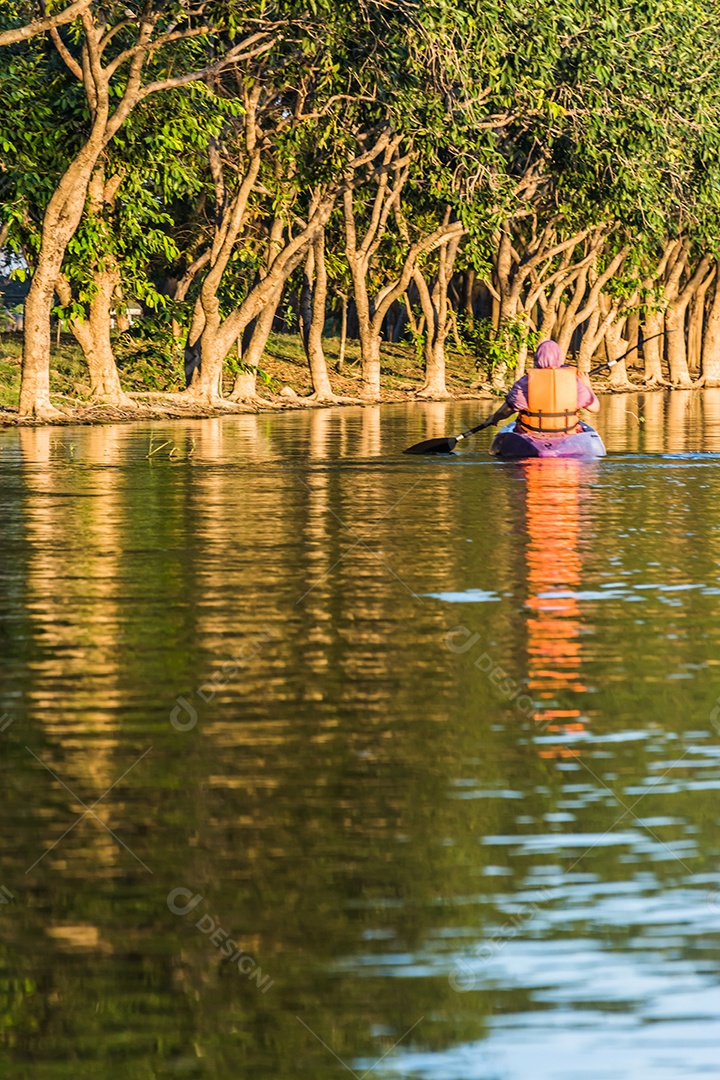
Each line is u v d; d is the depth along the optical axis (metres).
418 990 14.94
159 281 148.38
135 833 18.97
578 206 148.62
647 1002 14.70
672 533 46.69
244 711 24.86
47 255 99.94
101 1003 14.77
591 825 19.19
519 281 165.75
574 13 120.50
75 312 106.88
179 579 37.94
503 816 19.58
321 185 125.81
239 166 128.50
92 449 80.94
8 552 42.66
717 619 32.66
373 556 41.94
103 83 95.50
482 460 73.12
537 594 35.88
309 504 54.72
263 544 44.28
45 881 17.50
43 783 21.02
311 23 103.44
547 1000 14.75
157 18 95.94
